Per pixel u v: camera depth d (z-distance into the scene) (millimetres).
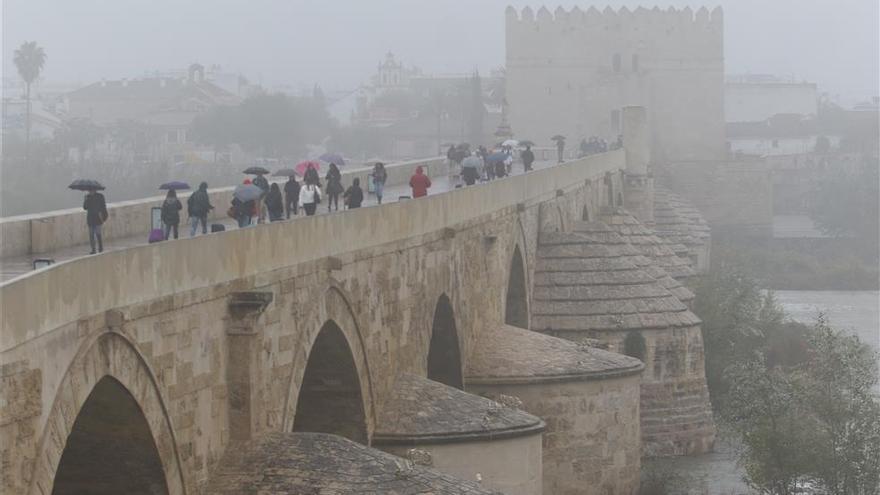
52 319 57594
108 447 67750
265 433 77688
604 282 160750
